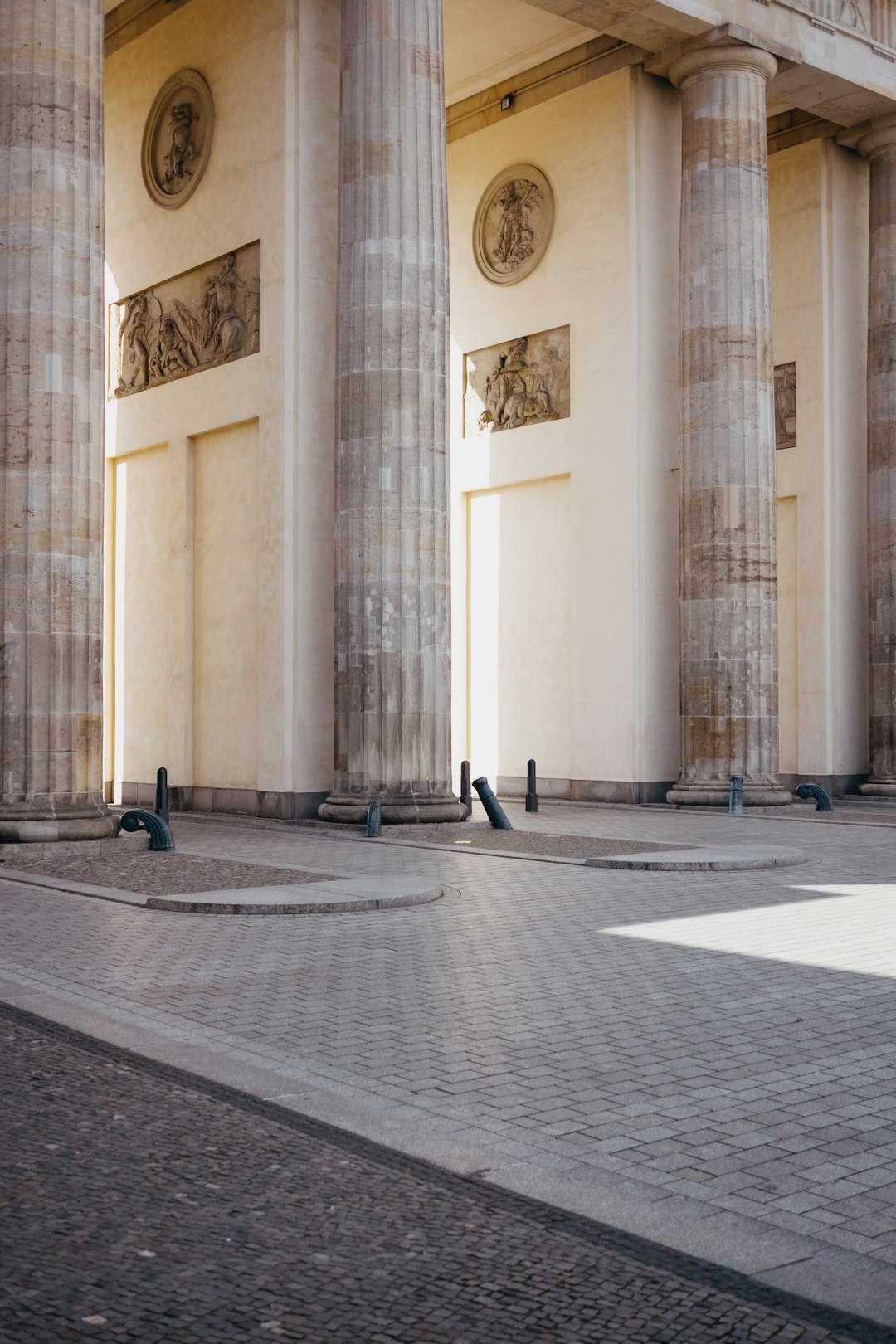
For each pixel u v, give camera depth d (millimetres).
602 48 38031
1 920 16156
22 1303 5852
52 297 24203
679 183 38250
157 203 35688
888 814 34844
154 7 36094
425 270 30062
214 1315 5750
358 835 27344
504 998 12016
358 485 29750
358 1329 5625
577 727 38219
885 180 40812
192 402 34281
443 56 31016
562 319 39000
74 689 24156
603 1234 6652
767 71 36719
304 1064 9797
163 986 12328
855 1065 9891
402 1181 7418
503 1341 5523
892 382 40688
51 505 24031
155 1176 7492
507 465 40406
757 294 36344
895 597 40500
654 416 37344
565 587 39062
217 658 33625
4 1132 8234
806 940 15016
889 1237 6629
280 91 31812
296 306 31453
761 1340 5531
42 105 24359
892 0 39719
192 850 24109
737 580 35781
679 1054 10148
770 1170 7609
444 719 30109
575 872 21234
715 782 35562
